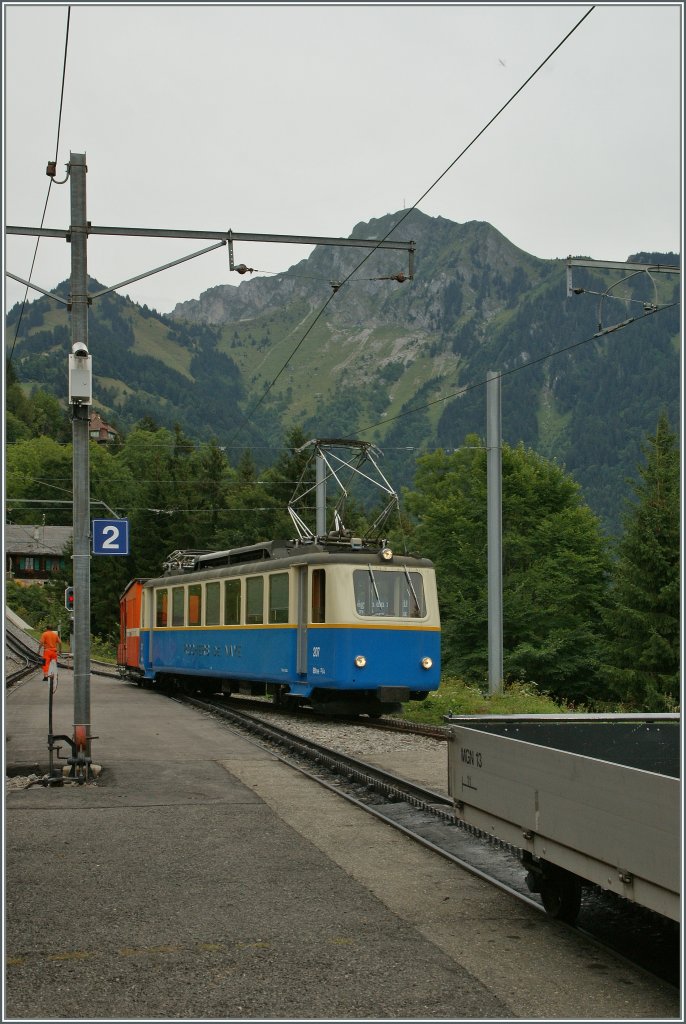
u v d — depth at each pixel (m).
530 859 7.43
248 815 11.30
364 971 6.29
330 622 20.98
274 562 23.11
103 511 111.44
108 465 119.00
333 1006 5.73
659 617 42.97
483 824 7.59
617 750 7.83
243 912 7.55
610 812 5.75
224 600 25.83
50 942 6.86
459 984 6.07
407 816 11.48
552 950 6.70
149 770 14.58
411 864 9.12
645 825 5.39
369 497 147.38
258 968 6.34
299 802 12.13
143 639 32.97
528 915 7.52
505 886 8.23
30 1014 5.64
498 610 25.02
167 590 30.47
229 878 8.55
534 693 26.53
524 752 6.86
